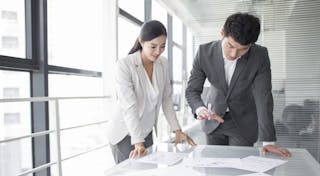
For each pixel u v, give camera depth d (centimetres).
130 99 128
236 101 141
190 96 147
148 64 139
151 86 138
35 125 198
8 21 181
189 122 239
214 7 237
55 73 217
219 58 138
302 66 217
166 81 148
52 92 214
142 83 136
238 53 116
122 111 135
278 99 223
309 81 216
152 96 139
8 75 179
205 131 155
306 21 216
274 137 128
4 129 183
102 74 275
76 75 245
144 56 136
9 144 187
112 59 272
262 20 224
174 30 250
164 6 255
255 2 226
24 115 194
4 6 180
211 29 238
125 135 143
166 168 91
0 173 183
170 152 118
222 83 140
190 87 150
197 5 242
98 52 275
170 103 150
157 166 94
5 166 186
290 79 220
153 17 277
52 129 180
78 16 249
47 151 197
